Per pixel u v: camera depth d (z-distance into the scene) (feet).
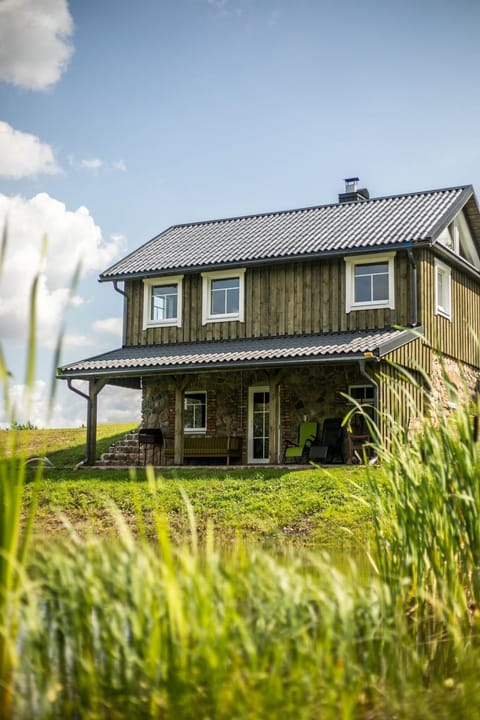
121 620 15.37
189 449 69.82
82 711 14.51
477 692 15.38
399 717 14.60
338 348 58.54
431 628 20.61
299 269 70.85
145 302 77.36
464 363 75.10
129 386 73.82
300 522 43.62
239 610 16.71
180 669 14.11
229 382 72.13
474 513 20.62
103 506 49.83
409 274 66.23
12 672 14.55
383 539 23.04
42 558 19.62
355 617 17.53
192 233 86.33
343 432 64.23
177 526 44.80
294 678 14.16
